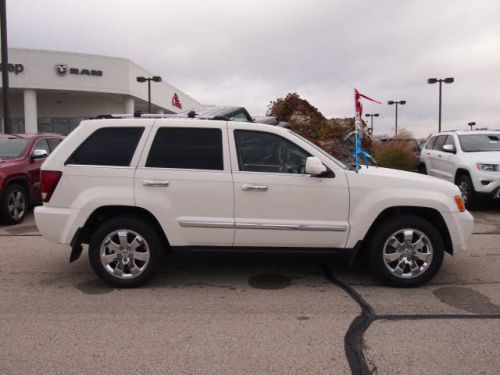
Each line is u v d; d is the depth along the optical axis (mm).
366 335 4125
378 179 5348
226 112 10516
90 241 5352
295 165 5375
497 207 11344
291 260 6605
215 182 5250
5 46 15406
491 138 11625
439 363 3615
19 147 9984
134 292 5277
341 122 17703
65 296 5152
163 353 3785
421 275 5371
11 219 9094
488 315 4594
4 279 5773
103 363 3621
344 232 5293
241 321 4445
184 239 5301
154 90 35781
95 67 28828
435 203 5301
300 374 3465
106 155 5363
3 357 3725
